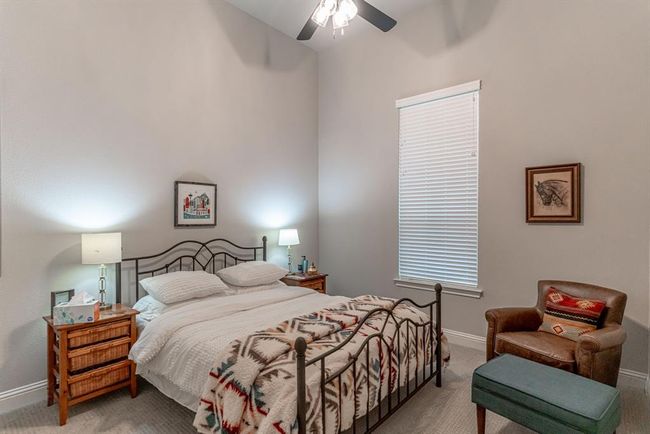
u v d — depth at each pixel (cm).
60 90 272
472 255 362
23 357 255
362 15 270
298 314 263
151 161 328
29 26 257
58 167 272
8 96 249
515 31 330
